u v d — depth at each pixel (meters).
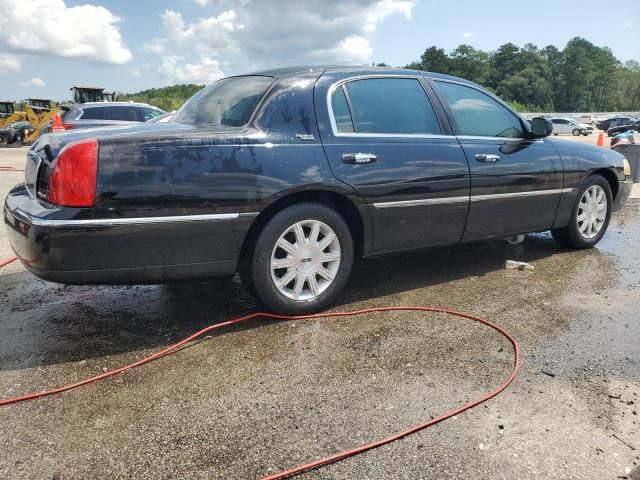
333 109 3.63
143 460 2.18
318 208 3.52
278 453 2.21
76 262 2.88
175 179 3.00
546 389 2.69
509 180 4.41
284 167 3.30
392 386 2.73
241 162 3.18
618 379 2.79
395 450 2.23
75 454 2.21
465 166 4.10
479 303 3.90
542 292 4.14
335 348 3.16
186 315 3.70
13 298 4.06
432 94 4.16
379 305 3.87
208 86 4.32
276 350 3.13
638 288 4.23
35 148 3.34
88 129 3.32
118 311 3.79
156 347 3.19
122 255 2.95
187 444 2.27
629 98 133.75
